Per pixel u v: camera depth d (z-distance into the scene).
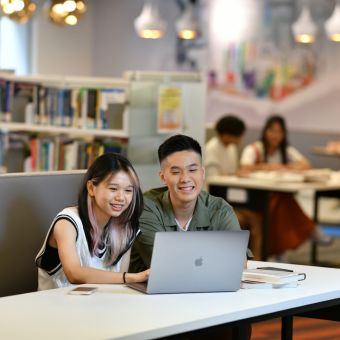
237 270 3.67
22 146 7.94
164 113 7.34
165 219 4.19
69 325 3.07
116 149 7.34
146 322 3.13
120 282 3.75
